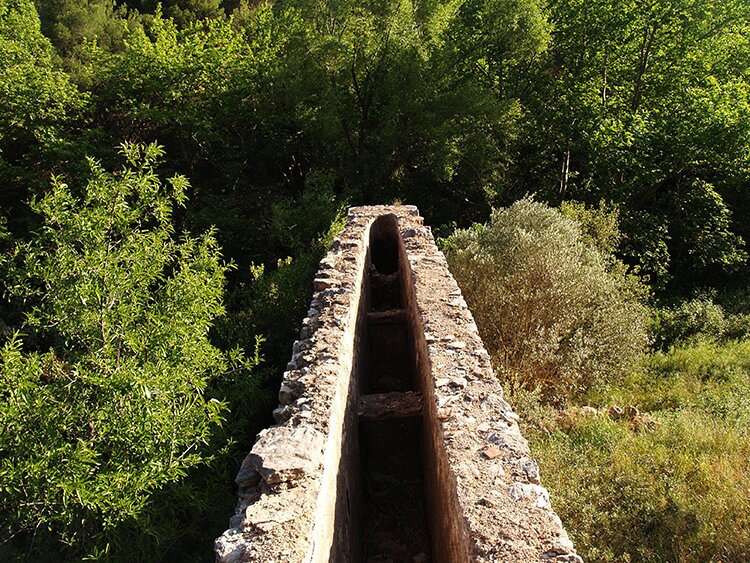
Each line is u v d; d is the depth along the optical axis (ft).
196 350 16.56
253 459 10.63
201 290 16.67
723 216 41.27
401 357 26.25
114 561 15.26
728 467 16.02
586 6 45.96
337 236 27.71
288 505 9.59
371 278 30.68
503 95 51.90
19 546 17.20
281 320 27.45
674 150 38.86
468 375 13.92
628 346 24.77
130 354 15.76
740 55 44.70
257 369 25.52
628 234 39.22
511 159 49.85
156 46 47.55
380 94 48.08
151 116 43.70
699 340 28.91
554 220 29.60
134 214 16.06
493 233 29.81
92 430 14.87
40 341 27.02
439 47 46.96
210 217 43.39
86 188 16.02
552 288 24.86
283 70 46.19
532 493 9.54
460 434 11.47
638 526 14.25
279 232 41.27
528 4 46.26
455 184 51.78
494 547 8.33
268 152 51.80
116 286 15.29
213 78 48.49
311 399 12.96
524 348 23.86
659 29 43.14
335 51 42.75
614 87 49.24
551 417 19.86
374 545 16.26
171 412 15.29
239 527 9.28
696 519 14.19
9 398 14.21
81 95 45.39
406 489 18.34
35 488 14.02
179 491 15.62
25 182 40.68
